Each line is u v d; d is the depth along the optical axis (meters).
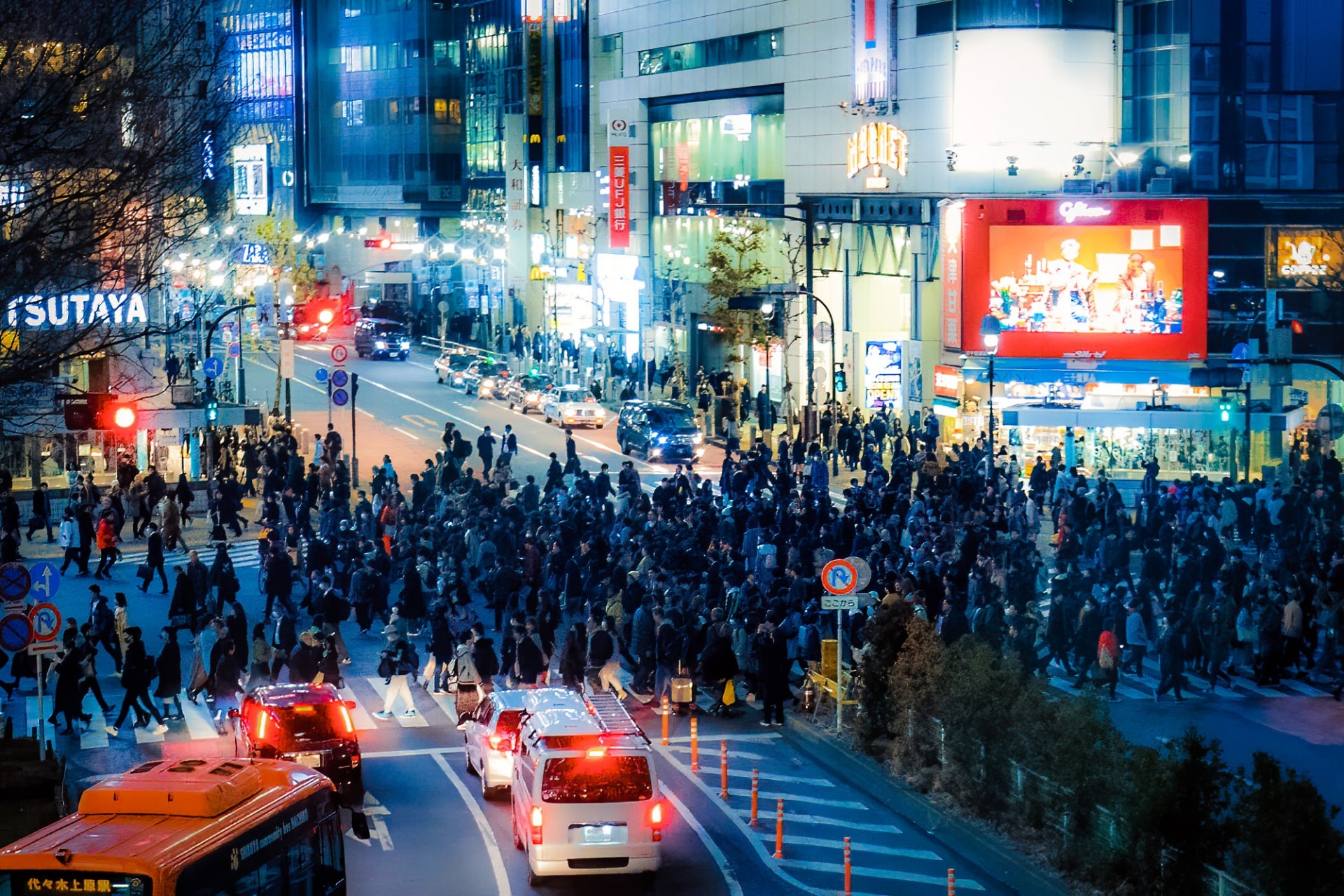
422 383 139.62
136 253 59.00
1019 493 66.56
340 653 51.25
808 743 41.97
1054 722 33.09
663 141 137.50
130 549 71.94
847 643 45.78
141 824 21.75
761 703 46.75
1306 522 60.59
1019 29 97.31
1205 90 95.31
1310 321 91.75
